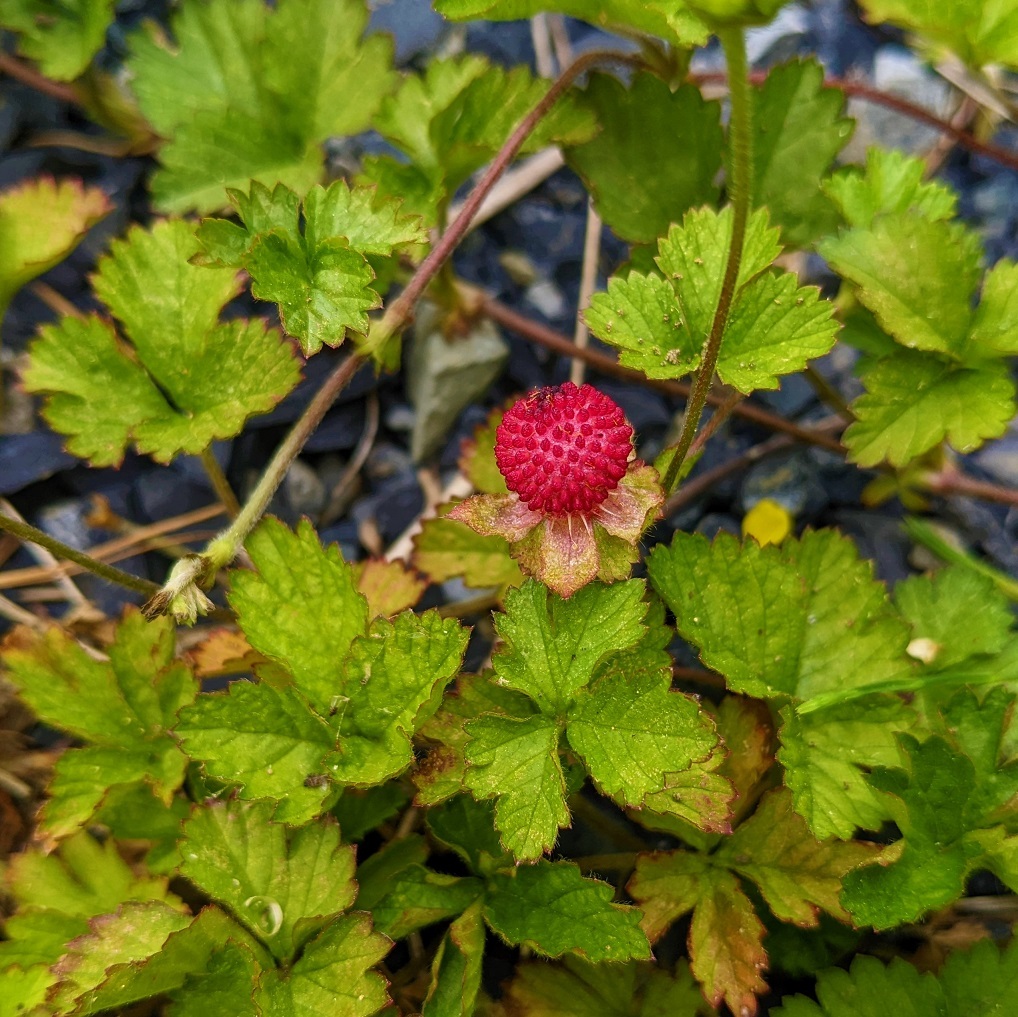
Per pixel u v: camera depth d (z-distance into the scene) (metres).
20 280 0.17
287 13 0.18
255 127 0.18
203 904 0.16
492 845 0.15
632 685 0.14
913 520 0.16
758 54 0.20
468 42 0.20
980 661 0.16
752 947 0.14
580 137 0.17
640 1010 0.15
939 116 0.20
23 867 0.15
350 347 0.19
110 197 0.19
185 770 0.15
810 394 0.19
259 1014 0.14
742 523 0.19
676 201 0.18
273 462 0.16
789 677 0.15
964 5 0.16
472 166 0.17
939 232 0.16
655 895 0.15
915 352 0.16
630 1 0.16
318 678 0.15
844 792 0.15
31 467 0.18
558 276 0.20
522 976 0.15
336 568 0.15
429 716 0.14
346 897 0.14
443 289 0.18
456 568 0.17
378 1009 0.14
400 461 0.19
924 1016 0.14
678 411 0.19
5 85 0.20
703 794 0.14
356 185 0.15
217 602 0.17
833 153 0.17
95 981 0.14
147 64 0.18
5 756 0.17
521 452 0.14
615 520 0.14
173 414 0.16
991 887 0.16
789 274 0.15
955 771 0.14
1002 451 0.19
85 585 0.18
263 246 0.14
